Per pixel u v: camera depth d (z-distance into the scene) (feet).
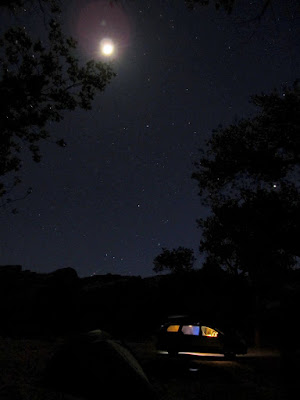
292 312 87.56
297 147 55.16
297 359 52.75
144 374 31.86
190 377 42.06
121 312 93.20
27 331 72.28
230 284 99.96
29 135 40.50
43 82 37.93
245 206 62.13
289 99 55.06
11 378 28.81
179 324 56.13
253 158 57.06
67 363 30.07
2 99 36.76
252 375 44.29
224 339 54.90
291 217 58.70
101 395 28.55
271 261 81.51
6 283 83.82
